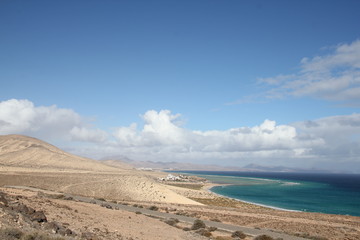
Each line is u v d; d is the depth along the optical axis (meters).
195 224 41.84
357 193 178.88
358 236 45.22
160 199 96.75
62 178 112.62
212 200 115.31
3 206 23.52
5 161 187.12
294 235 42.50
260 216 65.38
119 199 92.31
